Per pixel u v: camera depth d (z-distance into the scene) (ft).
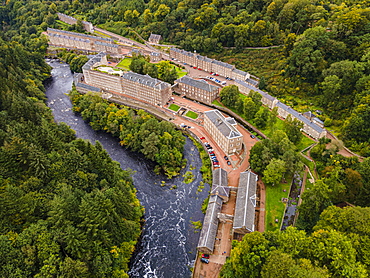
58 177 482.69
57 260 369.50
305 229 467.93
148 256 481.46
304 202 473.26
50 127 653.71
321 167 594.65
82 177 493.36
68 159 504.02
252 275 366.84
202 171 653.71
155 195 600.80
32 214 418.72
